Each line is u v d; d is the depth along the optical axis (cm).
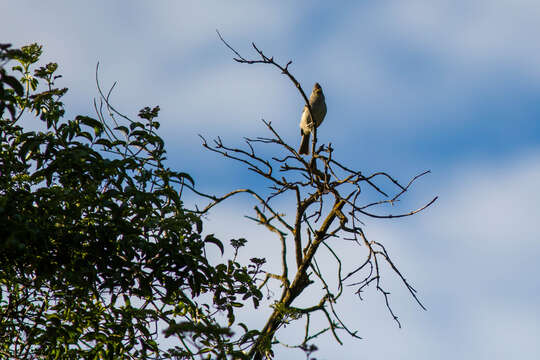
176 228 855
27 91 909
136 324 928
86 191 830
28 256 816
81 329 946
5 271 871
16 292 925
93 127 924
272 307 1013
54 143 869
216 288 956
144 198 845
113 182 880
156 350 911
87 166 859
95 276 846
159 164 941
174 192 932
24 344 908
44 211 812
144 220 880
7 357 883
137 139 954
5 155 882
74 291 891
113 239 841
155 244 861
